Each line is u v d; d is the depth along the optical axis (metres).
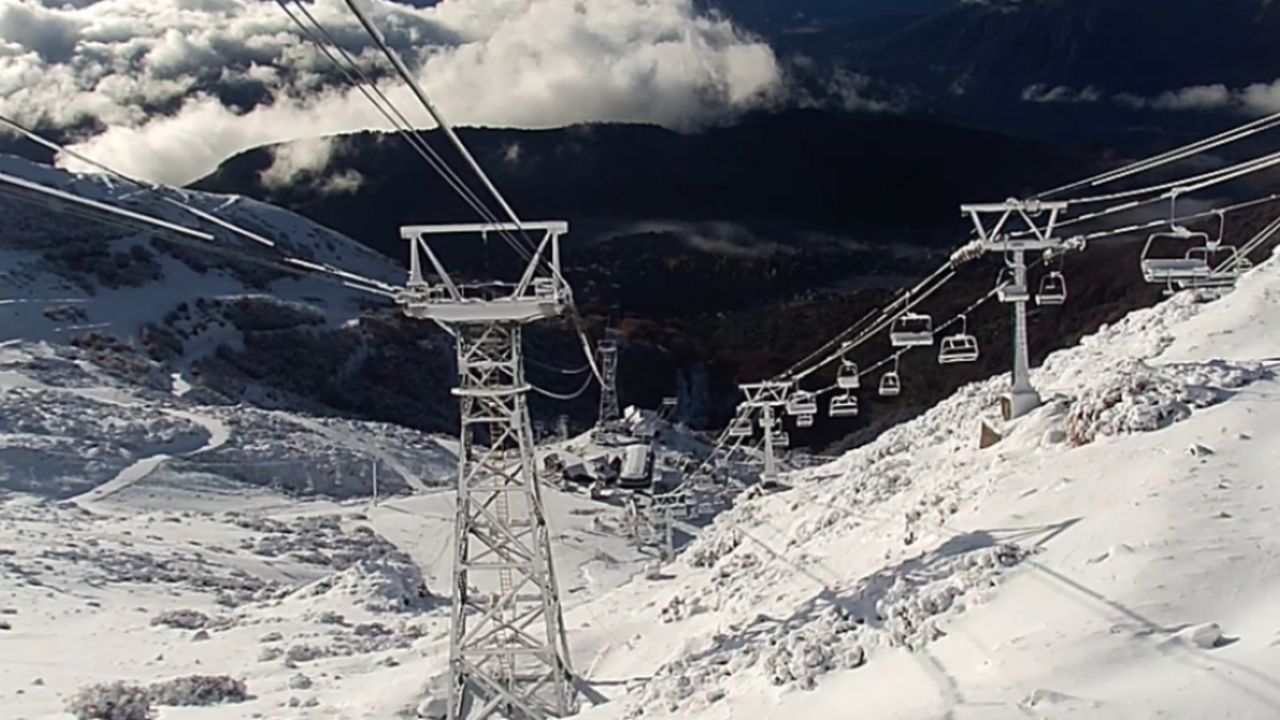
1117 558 12.38
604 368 95.00
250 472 69.00
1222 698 9.43
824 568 20.36
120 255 123.31
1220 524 12.52
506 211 17.39
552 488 65.62
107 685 23.70
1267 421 15.07
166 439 71.81
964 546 14.73
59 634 31.16
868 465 28.31
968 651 11.92
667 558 45.16
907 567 15.16
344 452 75.62
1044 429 17.81
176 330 111.38
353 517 60.47
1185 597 11.38
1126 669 10.45
